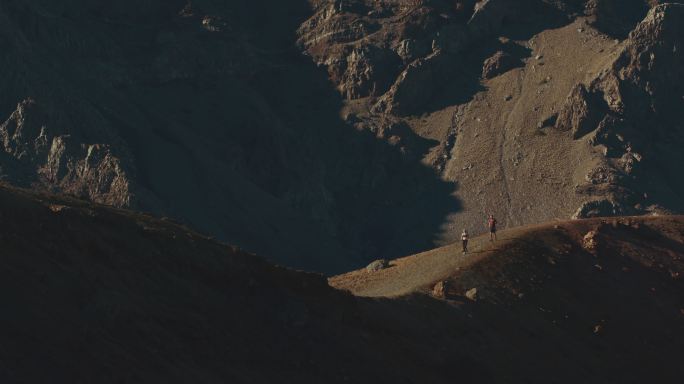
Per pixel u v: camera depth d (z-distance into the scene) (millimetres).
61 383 40594
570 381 72250
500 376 67500
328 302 60281
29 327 42594
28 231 50094
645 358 79688
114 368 43219
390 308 67438
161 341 47469
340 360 55719
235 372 49000
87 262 50406
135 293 50375
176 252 55750
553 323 77938
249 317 54312
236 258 58656
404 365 60156
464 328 70750
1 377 38938
